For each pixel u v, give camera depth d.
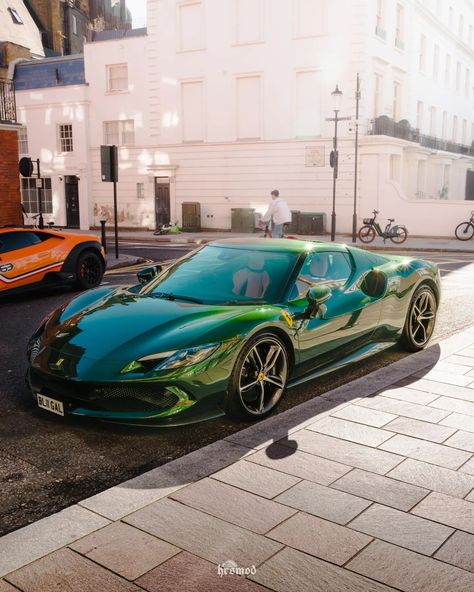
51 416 4.41
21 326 7.59
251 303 4.57
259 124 25.00
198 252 5.46
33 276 9.30
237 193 25.73
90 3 47.50
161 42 26.30
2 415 4.44
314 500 3.09
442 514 2.96
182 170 26.69
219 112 25.66
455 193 37.19
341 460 3.54
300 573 2.51
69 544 2.72
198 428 4.19
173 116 26.55
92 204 28.64
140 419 3.84
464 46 36.53
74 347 4.15
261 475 3.36
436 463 3.51
